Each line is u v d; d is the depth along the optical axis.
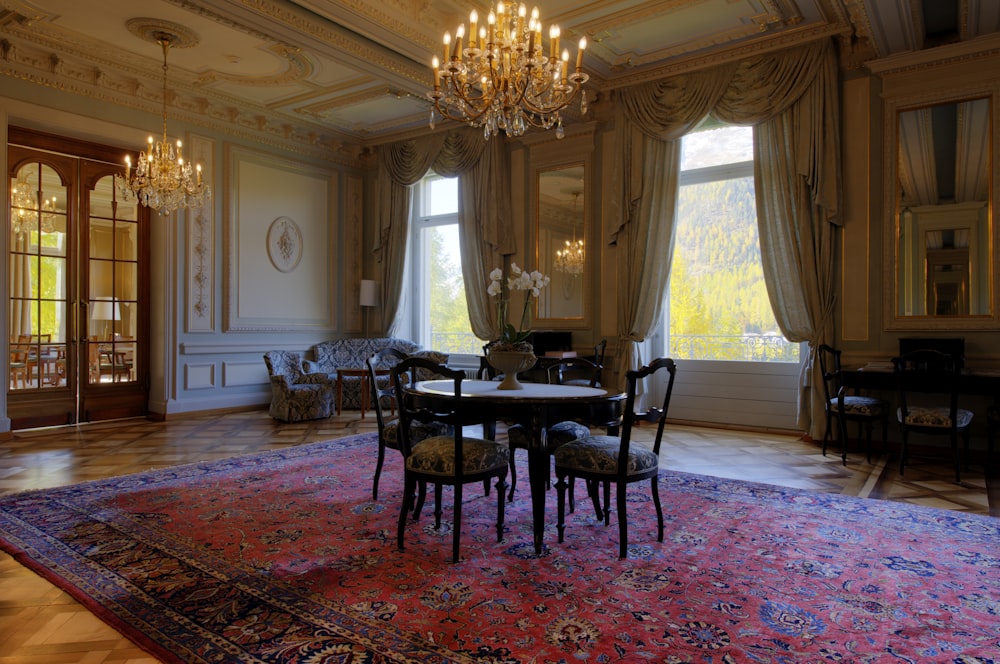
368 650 1.98
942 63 4.96
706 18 5.12
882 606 2.31
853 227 5.38
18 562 2.74
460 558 2.77
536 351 6.30
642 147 6.36
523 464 4.65
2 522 3.23
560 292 7.02
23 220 5.96
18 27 5.33
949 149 4.98
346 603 2.31
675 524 3.25
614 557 2.79
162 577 2.55
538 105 3.87
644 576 2.57
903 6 4.35
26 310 6.00
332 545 2.92
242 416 7.06
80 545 2.91
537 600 2.34
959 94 4.91
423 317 8.62
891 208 5.18
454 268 8.31
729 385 6.32
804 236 5.47
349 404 7.71
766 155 5.71
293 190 8.07
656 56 5.84
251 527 3.17
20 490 3.89
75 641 2.06
